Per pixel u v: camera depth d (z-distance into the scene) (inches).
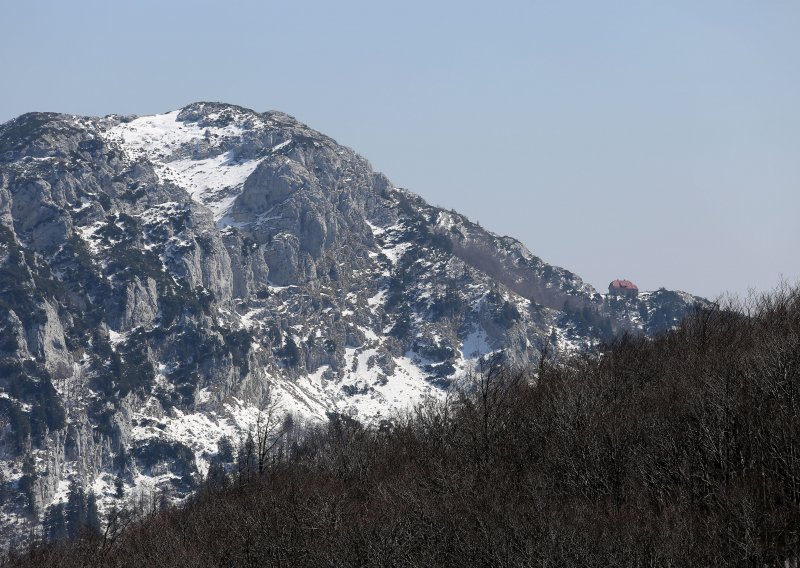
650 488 6402.6
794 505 5836.6
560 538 5910.4
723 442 6407.5
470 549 6181.1
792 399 6609.3
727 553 5634.8
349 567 6510.8
